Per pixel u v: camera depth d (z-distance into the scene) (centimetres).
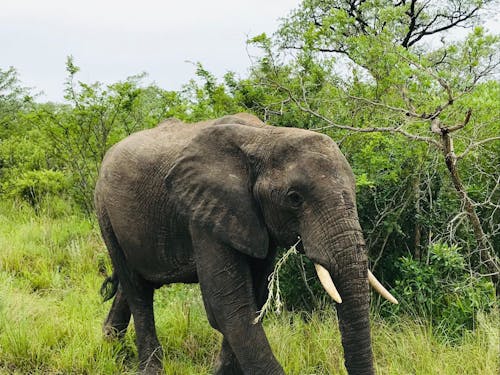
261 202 407
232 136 423
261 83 704
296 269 633
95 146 1012
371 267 637
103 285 597
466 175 648
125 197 493
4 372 516
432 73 515
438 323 559
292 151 394
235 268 421
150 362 516
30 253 820
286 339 530
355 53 626
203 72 786
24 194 1087
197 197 422
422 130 578
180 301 638
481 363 474
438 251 543
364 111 691
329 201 371
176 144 478
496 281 591
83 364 519
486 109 563
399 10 607
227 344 482
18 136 1343
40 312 609
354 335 362
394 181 616
